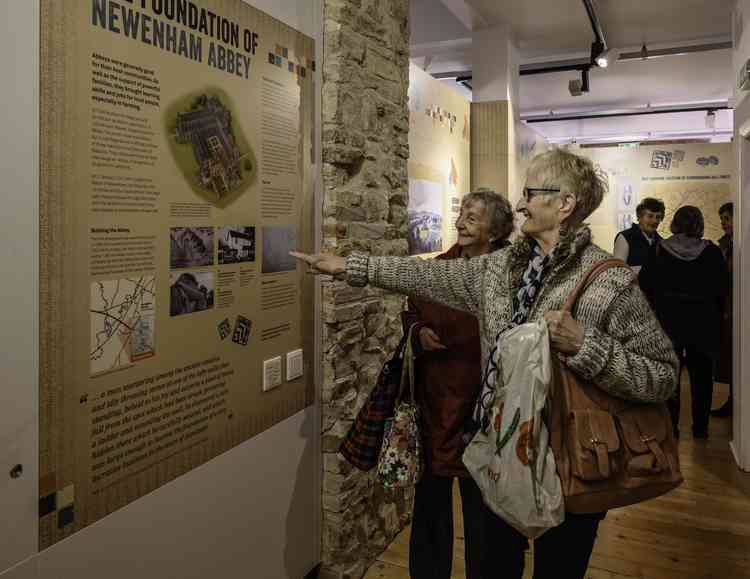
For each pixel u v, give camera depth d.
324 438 2.51
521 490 1.43
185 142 1.67
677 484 1.51
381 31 2.78
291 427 2.29
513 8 5.70
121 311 1.49
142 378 1.56
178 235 1.66
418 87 4.49
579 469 1.43
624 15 5.88
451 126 5.27
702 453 4.19
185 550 1.76
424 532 2.12
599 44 6.08
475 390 1.99
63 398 1.35
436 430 2.01
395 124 2.94
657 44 6.75
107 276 1.44
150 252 1.56
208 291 1.79
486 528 1.70
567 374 1.50
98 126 1.40
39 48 1.26
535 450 1.44
